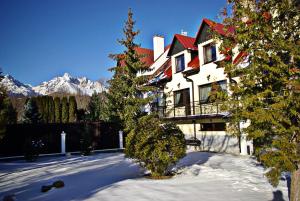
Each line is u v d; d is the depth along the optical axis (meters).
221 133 18.56
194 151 19.69
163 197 7.58
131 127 19.30
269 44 6.19
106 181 10.35
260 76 6.20
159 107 24.00
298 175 6.17
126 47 21.89
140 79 21.25
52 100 32.56
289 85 5.88
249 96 6.21
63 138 22.39
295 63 6.11
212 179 9.78
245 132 6.55
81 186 9.64
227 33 7.11
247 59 6.77
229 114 7.07
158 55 28.69
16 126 21.62
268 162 5.91
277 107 5.71
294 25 6.36
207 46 19.80
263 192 7.86
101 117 33.53
